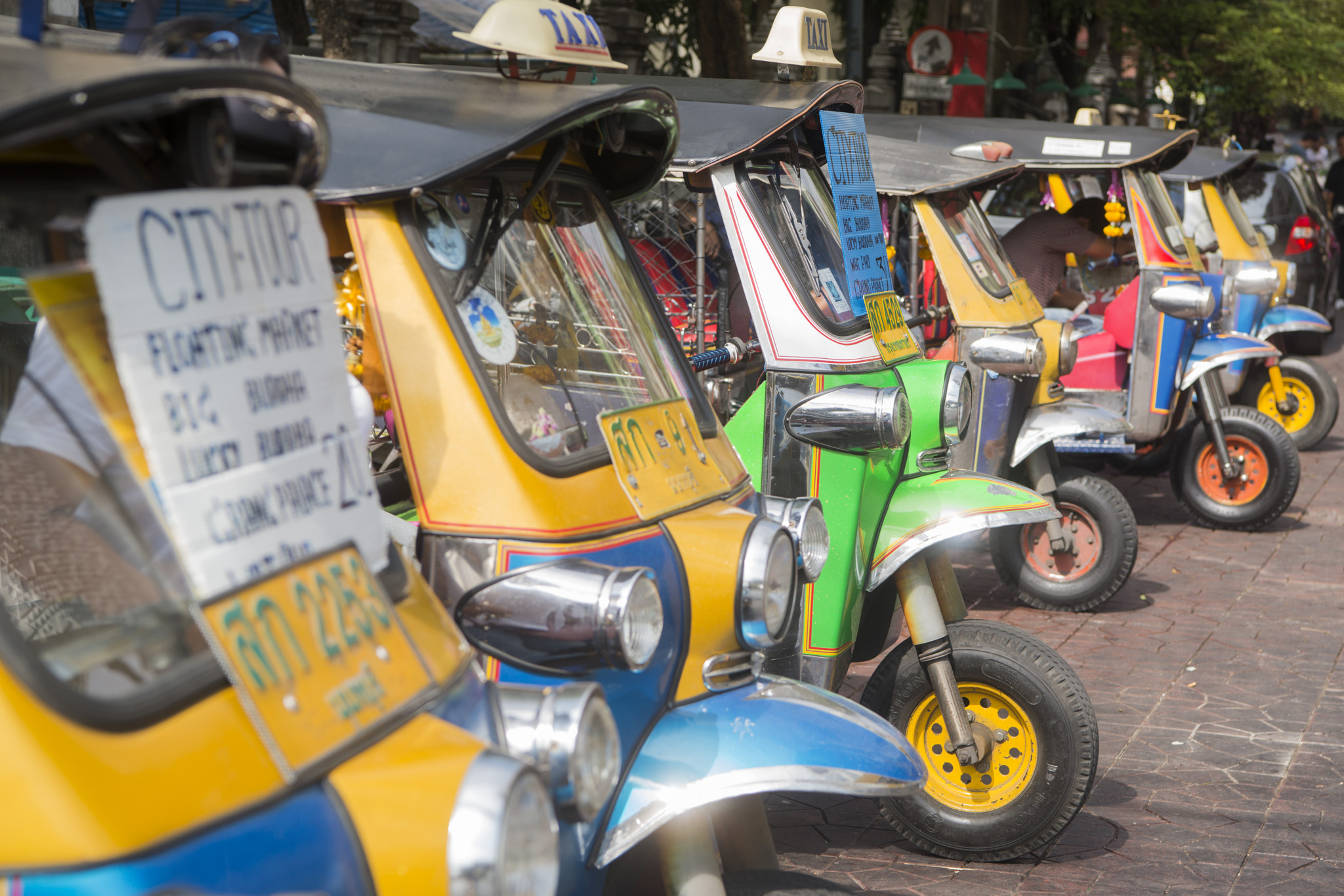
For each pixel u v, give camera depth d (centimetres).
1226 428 845
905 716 390
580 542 228
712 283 443
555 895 183
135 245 145
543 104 253
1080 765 377
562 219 280
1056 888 387
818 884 237
